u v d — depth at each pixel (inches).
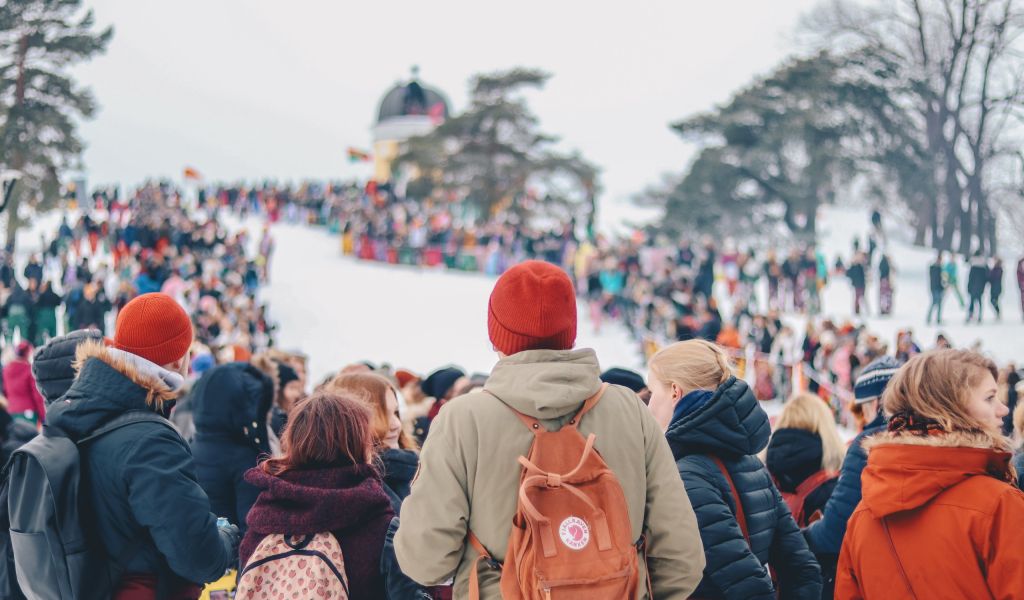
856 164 1996.8
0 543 123.2
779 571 121.9
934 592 96.5
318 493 112.9
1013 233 1968.5
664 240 2075.5
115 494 115.5
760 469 119.4
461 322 1158.3
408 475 148.8
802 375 737.0
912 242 2041.1
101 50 1825.8
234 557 127.6
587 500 84.7
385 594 115.1
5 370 398.6
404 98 3437.5
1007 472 101.2
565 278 96.7
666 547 94.7
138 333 124.9
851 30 2139.5
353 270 1566.2
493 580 89.9
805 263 1144.2
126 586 116.9
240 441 156.6
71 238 1413.6
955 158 2003.0
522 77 2406.5
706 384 120.2
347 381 150.3
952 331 1027.3
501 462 90.1
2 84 1728.6
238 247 1357.0
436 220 1707.7
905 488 98.9
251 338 906.7
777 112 2064.5
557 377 91.9
